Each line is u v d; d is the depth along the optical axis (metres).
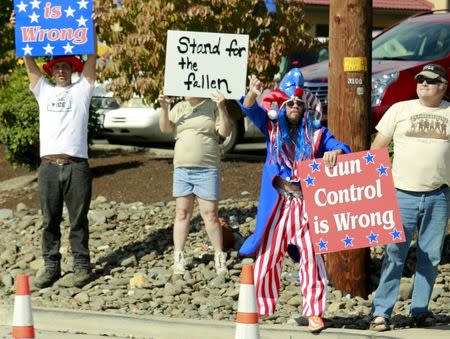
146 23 35.97
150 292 25.67
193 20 36.28
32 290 26.75
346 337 21.19
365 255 24.70
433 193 21.34
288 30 37.56
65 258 29.16
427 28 39.28
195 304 24.67
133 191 36.53
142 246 29.66
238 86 24.42
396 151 21.58
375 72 36.25
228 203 33.53
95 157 44.69
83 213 26.67
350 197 20.84
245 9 36.62
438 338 20.73
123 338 23.05
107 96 48.75
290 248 21.70
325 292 21.22
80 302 25.38
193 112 26.33
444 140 21.20
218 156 26.62
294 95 20.91
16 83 42.66
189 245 29.09
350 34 24.22
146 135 48.16
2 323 24.84
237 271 26.67
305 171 20.83
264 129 21.45
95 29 26.62
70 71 26.78
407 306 24.08
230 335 22.14
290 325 22.23
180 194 26.53
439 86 21.02
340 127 24.42
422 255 21.81
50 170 26.53
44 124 26.69
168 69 24.48
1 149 49.28
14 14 26.44
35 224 33.12
